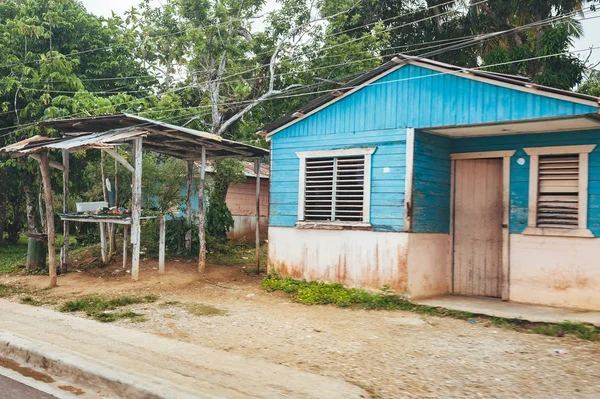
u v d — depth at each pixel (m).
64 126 11.91
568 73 17.88
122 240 15.27
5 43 17.50
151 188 16.16
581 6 18.16
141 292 10.38
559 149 9.12
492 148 10.03
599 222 8.65
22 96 16.98
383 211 9.89
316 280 10.71
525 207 9.49
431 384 5.26
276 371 5.61
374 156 10.09
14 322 7.88
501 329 7.77
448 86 9.25
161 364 5.77
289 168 11.38
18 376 5.74
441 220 10.45
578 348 6.68
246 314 8.66
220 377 5.33
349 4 20.55
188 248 14.28
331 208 10.71
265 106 21.48
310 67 20.50
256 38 20.53
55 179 19.05
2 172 18.64
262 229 23.69
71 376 5.62
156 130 11.29
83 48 19.41
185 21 19.75
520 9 19.33
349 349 6.58
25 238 24.45
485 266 10.23
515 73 18.61
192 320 8.20
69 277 11.71
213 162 18.75
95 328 7.62
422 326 7.91
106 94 19.50
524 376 5.52
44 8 18.69
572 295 8.86
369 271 9.97
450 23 21.77
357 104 10.41
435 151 10.23
